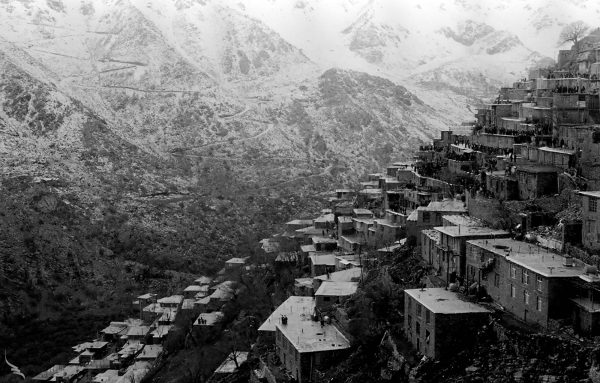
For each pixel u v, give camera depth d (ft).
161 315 649.61
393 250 437.58
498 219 365.20
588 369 248.32
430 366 299.38
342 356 359.05
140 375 525.75
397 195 538.88
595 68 523.70
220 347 501.97
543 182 364.38
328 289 424.05
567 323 270.46
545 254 306.35
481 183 416.05
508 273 301.22
